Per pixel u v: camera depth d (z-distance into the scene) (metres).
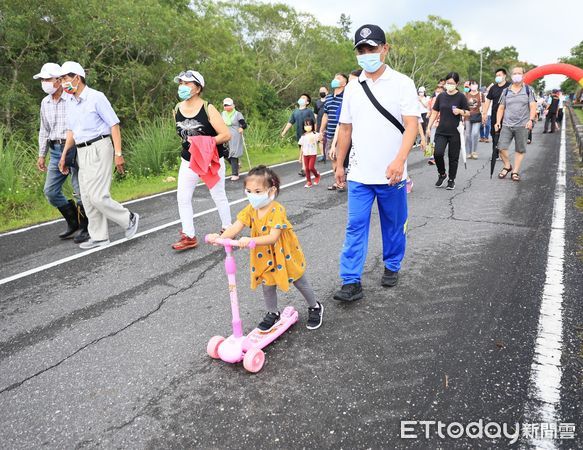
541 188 7.59
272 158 14.07
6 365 3.14
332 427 2.42
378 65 3.50
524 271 4.25
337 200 7.54
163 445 2.35
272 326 3.32
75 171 5.86
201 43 16.09
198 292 4.16
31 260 5.27
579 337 3.16
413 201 7.06
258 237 2.95
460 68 56.16
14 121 11.44
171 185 9.65
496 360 2.92
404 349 3.09
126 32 12.93
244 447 2.31
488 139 14.69
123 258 5.16
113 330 3.55
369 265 4.57
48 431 2.49
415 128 3.50
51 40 12.10
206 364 3.04
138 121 14.13
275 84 30.62
